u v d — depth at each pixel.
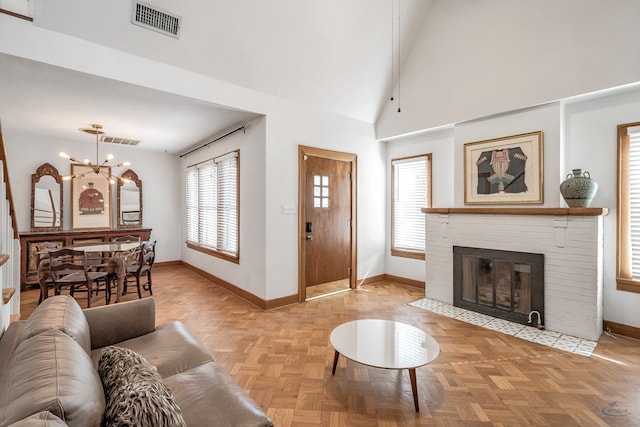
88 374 1.03
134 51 2.72
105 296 4.12
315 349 2.65
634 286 2.81
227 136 4.55
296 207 3.93
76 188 5.28
